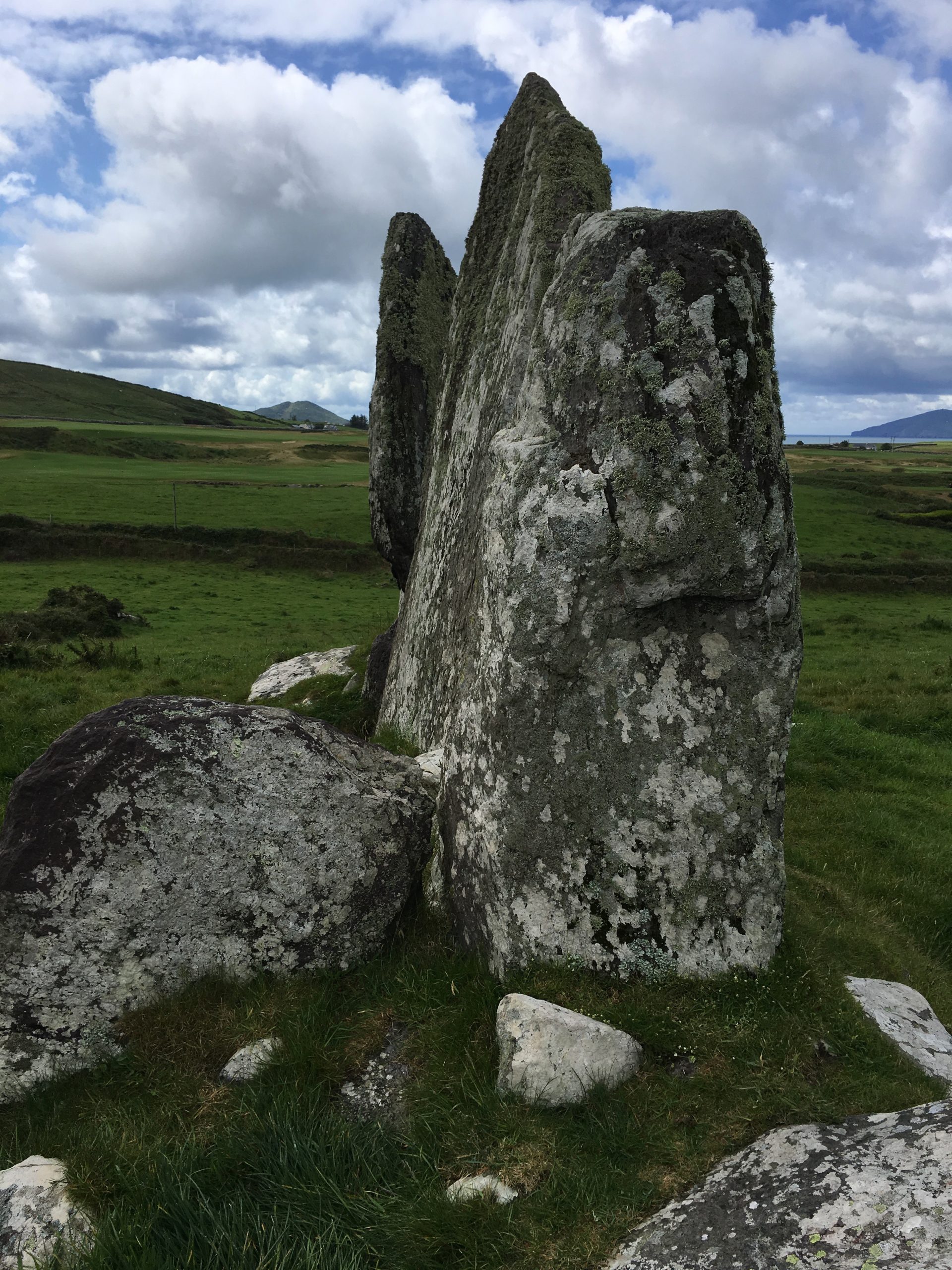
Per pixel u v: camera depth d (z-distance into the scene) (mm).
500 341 8117
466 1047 4094
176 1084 4066
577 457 4438
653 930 4508
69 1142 3781
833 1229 2867
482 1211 3273
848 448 171750
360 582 39125
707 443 4230
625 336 4348
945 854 8516
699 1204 3205
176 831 4535
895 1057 4102
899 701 14070
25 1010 4273
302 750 4875
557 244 6984
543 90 8531
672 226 4363
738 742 4496
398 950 4961
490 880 4672
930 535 51625
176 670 17453
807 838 8734
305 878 4723
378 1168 3537
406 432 12859
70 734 4617
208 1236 3221
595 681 4516
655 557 4270
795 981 4406
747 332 4281
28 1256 3189
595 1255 3119
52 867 4352
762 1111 3670
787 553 4410
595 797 4531
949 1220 2715
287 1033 4227
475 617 5391
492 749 4691
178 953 4523
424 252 12930
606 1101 3779
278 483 70688
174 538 43156
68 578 35344
